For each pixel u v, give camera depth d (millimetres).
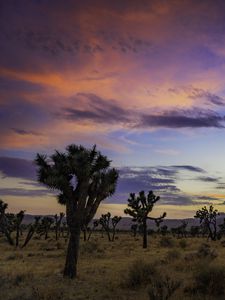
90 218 18922
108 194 19375
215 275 14156
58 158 18953
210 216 67438
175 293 13328
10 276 17672
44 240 65500
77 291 14719
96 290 14883
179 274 17812
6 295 13031
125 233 128750
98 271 20531
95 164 19047
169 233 115875
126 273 18859
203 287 13930
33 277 17984
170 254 25359
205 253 25219
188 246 43688
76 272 19312
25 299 12445
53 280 17203
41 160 19156
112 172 19172
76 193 19016
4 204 48969
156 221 44750
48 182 18344
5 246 47094
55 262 26094
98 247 38406
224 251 33625
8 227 49375
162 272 18312
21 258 29531
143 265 16594
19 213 48406
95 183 19266
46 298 12867
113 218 69312
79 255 31594
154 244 52281
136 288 14906
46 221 69688
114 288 15031
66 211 18984
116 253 34156
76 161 18266
